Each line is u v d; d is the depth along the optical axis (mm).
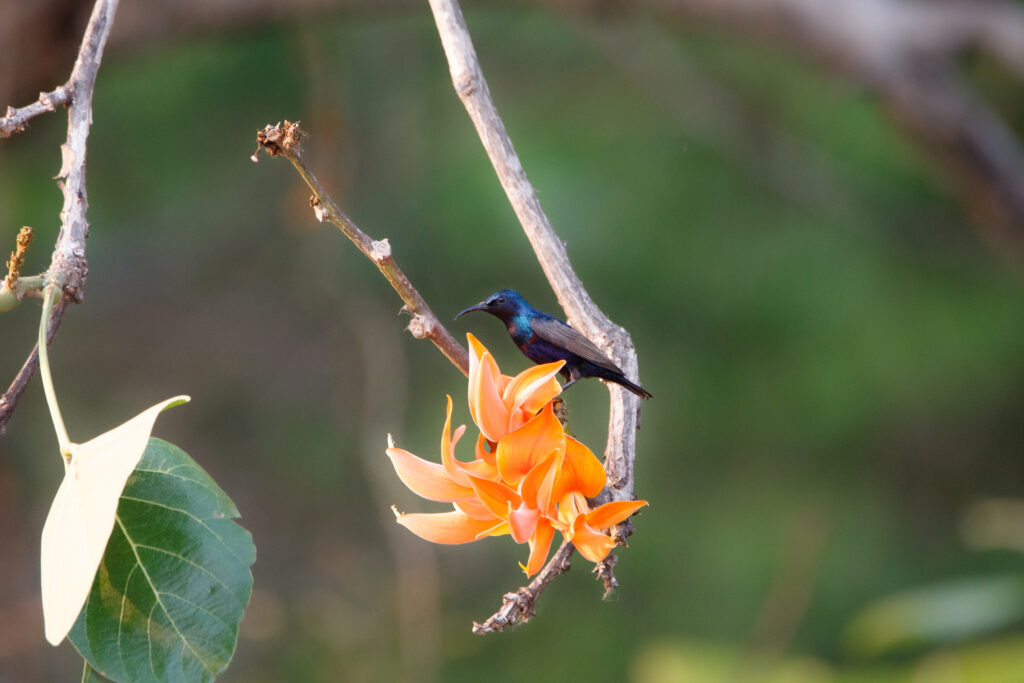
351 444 13727
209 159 12445
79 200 3438
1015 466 13742
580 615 13352
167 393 13969
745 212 12656
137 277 14156
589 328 4152
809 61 10883
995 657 6098
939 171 11211
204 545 3131
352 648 11922
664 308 12523
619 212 12164
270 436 13969
